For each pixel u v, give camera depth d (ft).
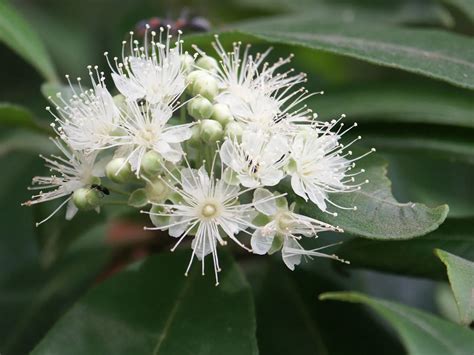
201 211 0.29
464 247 0.31
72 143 0.30
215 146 0.30
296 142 0.29
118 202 0.31
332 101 0.40
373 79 0.41
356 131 0.37
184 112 0.32
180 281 0.32
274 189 0.31
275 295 0.37
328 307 0.37
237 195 0.29
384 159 0.32
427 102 0.39
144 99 0.31
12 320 0.42
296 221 0.29
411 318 0.26
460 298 0.26
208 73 0.31
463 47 0.35
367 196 0.30
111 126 0.30
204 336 0.30
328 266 0.39
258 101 0.30
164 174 0.30
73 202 0.31
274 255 0.39
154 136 0.29
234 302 0.31
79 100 0.31
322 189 0.29
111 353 0.30
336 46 0.34
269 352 0.35
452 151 0.36
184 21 0.41
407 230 0.27
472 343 0.25
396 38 0.37
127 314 0.31
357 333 0.36
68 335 0.30
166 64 0.31
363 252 0.32
